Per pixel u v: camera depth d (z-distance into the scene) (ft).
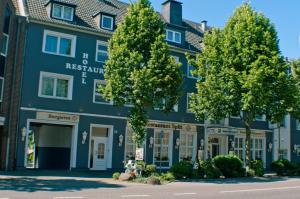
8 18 83.10
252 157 119.65
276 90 89.04
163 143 102.37
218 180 76.95
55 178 68.54
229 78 88.12
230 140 114.93
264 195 51.08
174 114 104.32
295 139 130.72
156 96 74.59
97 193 48.44
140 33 74.90
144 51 75.61
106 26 96.63
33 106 84.48
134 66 73.51
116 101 75.31
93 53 93.20
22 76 84.02
